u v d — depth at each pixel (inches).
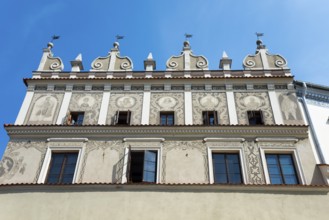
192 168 654.5
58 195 605.9
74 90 797.9
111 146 690.8
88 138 703.7
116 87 802.2
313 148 713.6
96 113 757.3
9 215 588.1
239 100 765.3
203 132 702.5
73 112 761.6
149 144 690.2
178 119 738.8
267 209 584.7
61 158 684.7
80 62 855.7
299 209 584.7
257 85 788.6
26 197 605.6
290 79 790.5
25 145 698.8
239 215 578.6
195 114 746.2
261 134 697.0
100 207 589.3
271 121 727.7
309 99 805.2
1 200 604.4
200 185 608.1
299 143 683.4
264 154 671.8
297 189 605.9
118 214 580.7
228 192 604.1
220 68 850.1
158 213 580.7
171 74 820.6
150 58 853.2
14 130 717.9
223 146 682.8
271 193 601.6
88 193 605.6
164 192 604.7
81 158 673.6
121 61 860.6
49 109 765.3
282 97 765.9
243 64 837.2
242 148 679.1
